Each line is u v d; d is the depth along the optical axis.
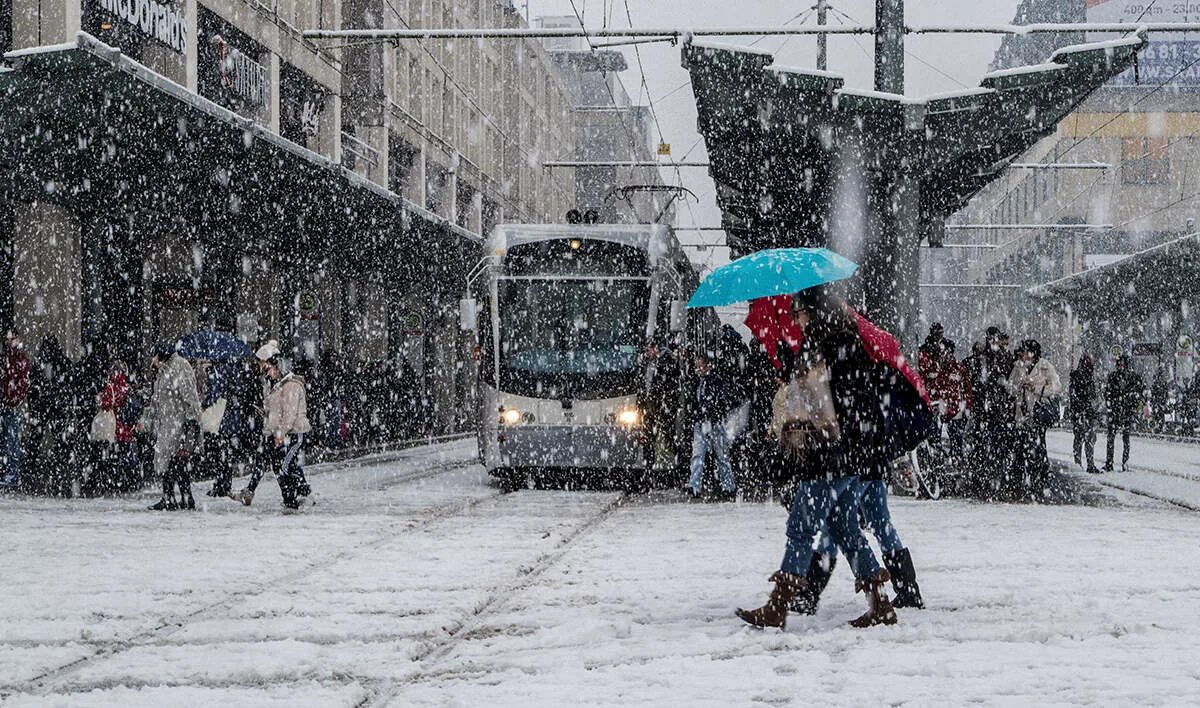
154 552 10.45
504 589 8.36
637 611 7.33
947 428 18.73
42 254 23.03
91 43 16.25
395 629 6.87
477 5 56.16
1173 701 4.98
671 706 5.00
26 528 12.45
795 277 6.64
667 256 19.23
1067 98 18.00
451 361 51.56
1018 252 89.69
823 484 6.71
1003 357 17.38
